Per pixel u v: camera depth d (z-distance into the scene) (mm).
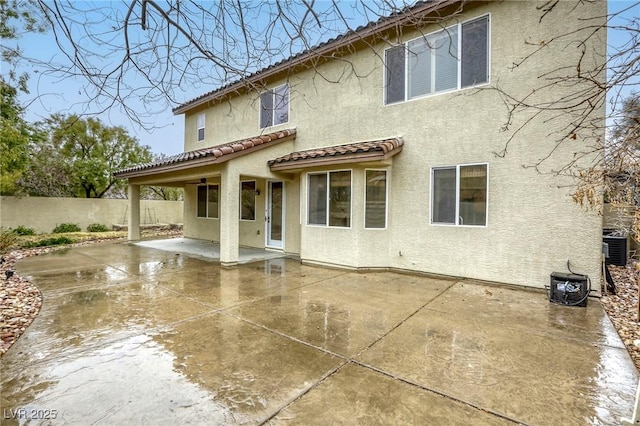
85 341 4289
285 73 11297
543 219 6770
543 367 3658
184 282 7590
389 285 7355
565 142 6500
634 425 2584
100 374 3451
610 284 6805
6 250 12062
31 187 18859
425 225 8344
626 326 4898
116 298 6273
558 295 5984
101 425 2660
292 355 3928
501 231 7250
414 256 8547
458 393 3146
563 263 6586
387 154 7875
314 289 7012
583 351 4059
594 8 6266
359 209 8836
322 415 2807
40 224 17188
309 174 9898
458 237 7840
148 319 5133
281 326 4871
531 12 6828
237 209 9508
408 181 8602
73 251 12211
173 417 2766
